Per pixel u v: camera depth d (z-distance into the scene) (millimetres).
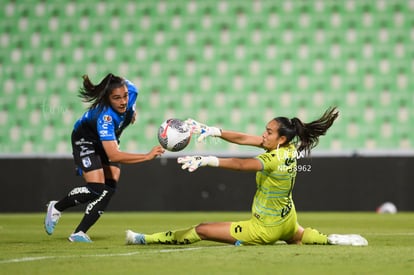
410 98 86000
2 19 88062
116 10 88688
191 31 88750
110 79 28812
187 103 86812
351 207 64625
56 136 83812
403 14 87625
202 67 87875
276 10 88750
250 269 18938
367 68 87062
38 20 88188
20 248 25922
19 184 64312
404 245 27250
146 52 88312
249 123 86312
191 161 24141
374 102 86062
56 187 64312
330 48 87750
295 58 87812
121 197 64812
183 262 20406
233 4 88875
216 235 25938
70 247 26250
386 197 64625
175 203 64812
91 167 29547
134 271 18594
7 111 85250
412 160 64375
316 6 88438
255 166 25078
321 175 64688
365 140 84562
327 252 23000
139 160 27500
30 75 87000
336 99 86312
